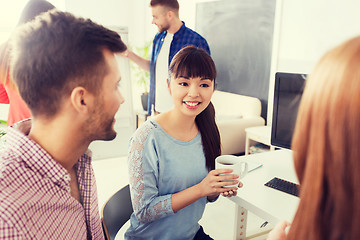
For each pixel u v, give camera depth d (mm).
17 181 469
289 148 1543
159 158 924
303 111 352
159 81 2859
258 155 1536
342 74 304
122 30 3566
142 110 4703
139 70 5312
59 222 539
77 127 512
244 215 1530
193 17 4320
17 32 463
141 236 989
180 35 2537
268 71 3215
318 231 324
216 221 2131
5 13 4375
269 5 3105
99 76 489
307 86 352
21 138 493
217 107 3854
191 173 979
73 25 461
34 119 504
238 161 1003
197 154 998
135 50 5980
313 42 2680
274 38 3086
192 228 1039
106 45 489
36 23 462
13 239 423
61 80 465
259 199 1062
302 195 343
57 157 526
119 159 3660
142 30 5723
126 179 3027
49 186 514
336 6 2451
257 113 3307
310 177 330
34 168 499
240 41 3549
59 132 507
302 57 2807
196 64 874
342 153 299
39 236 477
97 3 5477
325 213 325
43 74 459
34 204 475
